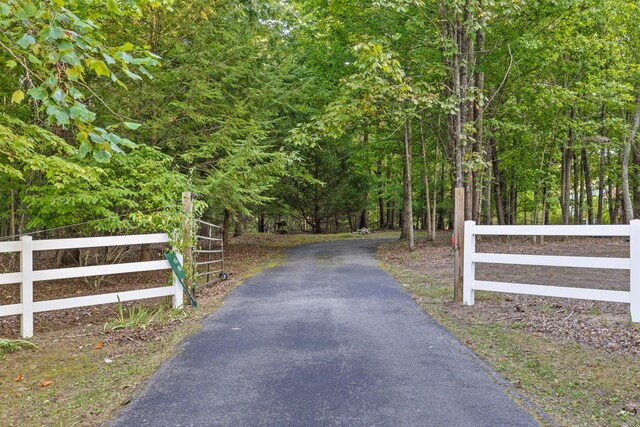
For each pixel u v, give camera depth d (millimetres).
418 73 13461
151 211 9242
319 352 4664
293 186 22312
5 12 2514
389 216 37750
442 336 5227
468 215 12828
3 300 8531
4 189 9336
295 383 3848
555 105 14633
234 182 11664
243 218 26266
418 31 13266
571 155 20891
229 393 3676
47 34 2611
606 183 24375
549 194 20047
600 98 13969
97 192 8320
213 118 11703
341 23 14703
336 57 15594
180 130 11570
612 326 5191
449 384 3787
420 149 20672
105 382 4020
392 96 8156
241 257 15742
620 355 4309
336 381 3871
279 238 24281
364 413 3252
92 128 2904
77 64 2752
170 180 9250
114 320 6418
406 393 3604
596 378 3836
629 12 14641
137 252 14312
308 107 16297
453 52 8461
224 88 12617
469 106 12469
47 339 5488
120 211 9828
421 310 6578
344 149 24875
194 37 11062
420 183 25062
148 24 10258
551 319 5738
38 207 8883
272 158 13250
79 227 9281
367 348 4770
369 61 7270
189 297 7188
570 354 4434
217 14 11711
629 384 3676
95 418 3297
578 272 9570
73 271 6121
